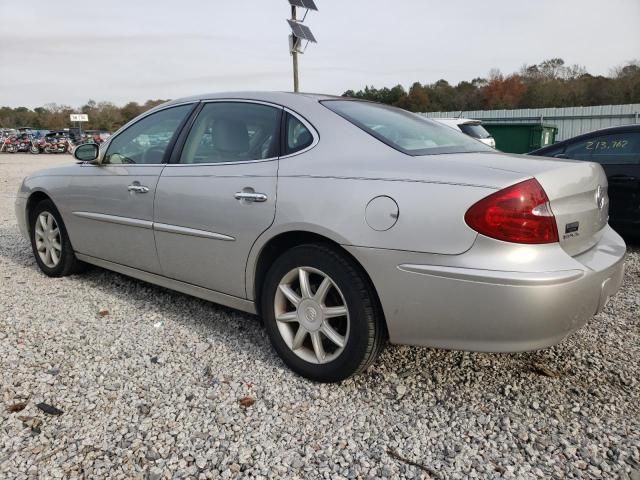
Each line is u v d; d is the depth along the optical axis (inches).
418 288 91.2
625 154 232.8
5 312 144.4
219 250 120.4
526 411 98.6
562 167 94.1
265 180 111.0
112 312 145.5
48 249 178.2
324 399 102.1
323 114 113.3
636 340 128.8
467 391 105.5
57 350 121.2
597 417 96.7
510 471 82.3
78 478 79.7
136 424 93.4
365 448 87.7
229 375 110.9
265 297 113.7
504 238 85.0
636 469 82.5
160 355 119.6
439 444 88.8
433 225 89.0
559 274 85.1
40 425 92.4
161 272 139.0
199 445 87.8
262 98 124.0
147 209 136.6
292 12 482.9
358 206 96.3
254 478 80.5
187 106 139.6
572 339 129.6
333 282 101.7
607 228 117.4
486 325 87.6
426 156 99.5
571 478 80.7
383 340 102.4
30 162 960.3
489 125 750.5
